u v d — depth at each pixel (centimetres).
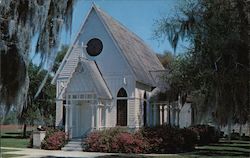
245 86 1806
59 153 2734
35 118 4941
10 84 1468
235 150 3080
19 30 1465
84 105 3225
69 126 3144
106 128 3062
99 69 3284
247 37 1700
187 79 2088
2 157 2420
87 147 2920
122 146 2809
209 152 2877
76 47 3381
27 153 2705
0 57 1430
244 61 1756
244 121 2209
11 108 1496
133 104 3156
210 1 1783
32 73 4125
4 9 1425
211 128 4088
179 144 2836
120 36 3484
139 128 2989
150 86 3438
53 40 1584
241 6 1702
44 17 1511
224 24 1755
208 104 2192
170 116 3622
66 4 1614
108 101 3203
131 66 3189
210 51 1809
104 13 3481
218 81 1825
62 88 3356
